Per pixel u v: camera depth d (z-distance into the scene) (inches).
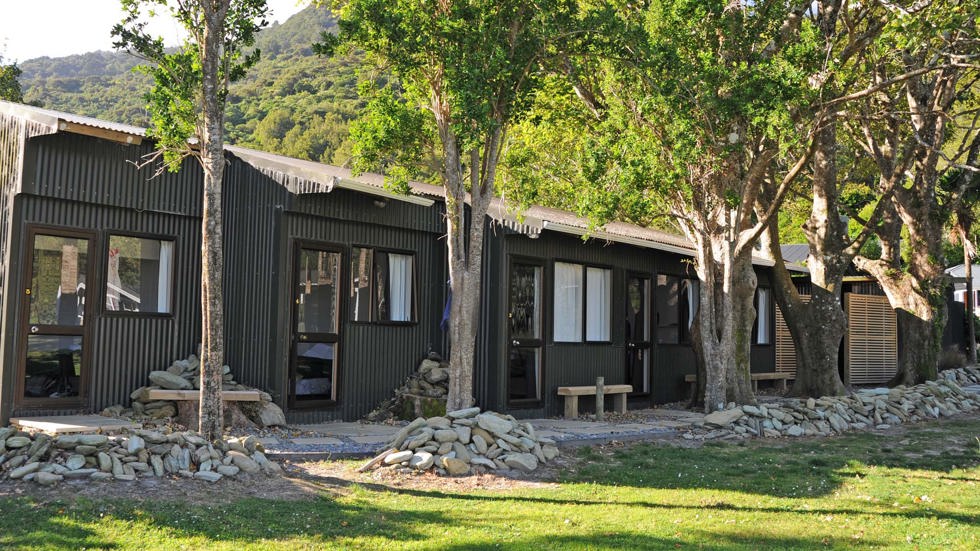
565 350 525.0
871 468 362.3
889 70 631.2
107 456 268.2
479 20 370.9
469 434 340.8
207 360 300.4
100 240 403.5
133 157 414.0
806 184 902.4
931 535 246.1
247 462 292.7
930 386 611.2
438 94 390.0
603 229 493.0
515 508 268.5
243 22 318.3
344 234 454.3
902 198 719.7
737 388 530.0
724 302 519.2
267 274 426.3
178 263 433.7
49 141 381.7
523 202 455.8
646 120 473.7
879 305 856.3
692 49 473.4
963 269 1193.4
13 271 373.1
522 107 394.6
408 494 284.0
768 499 294.4
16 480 251.1
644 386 595.2
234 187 451.5
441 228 514.9
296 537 223.6
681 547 226.4
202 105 308.5
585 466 349.4
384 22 355.3
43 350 382.6
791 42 494.0
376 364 470.9
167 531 220.5
